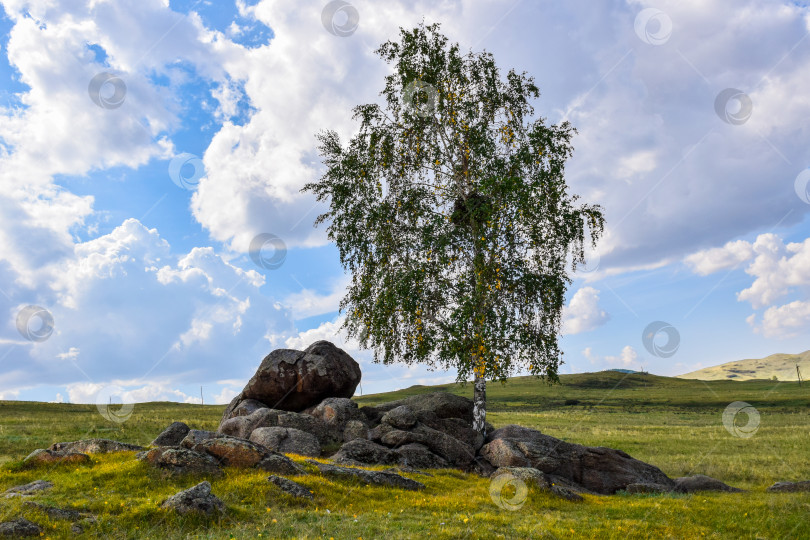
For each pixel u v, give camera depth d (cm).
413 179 2762
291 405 2881
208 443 1644
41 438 3344
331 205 2764
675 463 3080
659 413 8794
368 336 2745
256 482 1429
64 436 3512
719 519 1443
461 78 2741
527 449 2312
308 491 1439
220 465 1580
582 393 13650
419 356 2627
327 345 3072
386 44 2820
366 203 2752
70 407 6738
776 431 4884
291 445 2220
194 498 1219
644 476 2300
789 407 9494
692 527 1349
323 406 2666
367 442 2305
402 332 2689
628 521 1406
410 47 2786
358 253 2758
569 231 2653
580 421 6581
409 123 2775
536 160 2611
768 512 1528
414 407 2862
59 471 1590
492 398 12519
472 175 2691
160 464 1509
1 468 1623
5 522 1044
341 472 1688
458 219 2673
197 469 1498
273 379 2866
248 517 1217
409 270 2614
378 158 2730
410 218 2728
